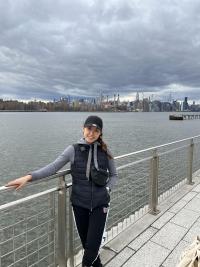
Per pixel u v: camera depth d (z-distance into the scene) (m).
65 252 3.07
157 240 3.96
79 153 2.80
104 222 2.87
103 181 2.79
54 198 2.91
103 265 3.37
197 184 6.45
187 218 4.66
